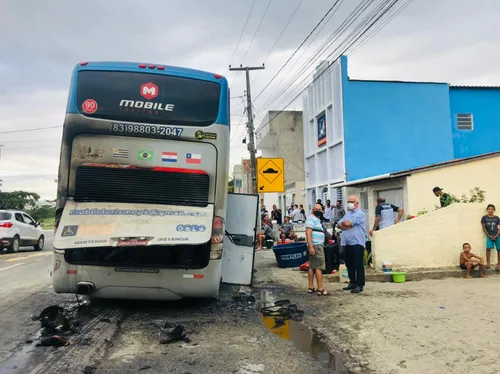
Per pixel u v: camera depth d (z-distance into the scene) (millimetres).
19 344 5594
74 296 8648
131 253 6734
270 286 9875
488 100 22203
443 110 20984
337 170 21688
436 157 20781
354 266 8852
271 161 14562
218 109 7129
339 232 12422
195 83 7156
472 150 21891
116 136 6801
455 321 6363
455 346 5328
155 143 6875
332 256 11188
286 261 12820
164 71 7121
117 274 6699
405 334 5883
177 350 5449
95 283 6719
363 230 8867
